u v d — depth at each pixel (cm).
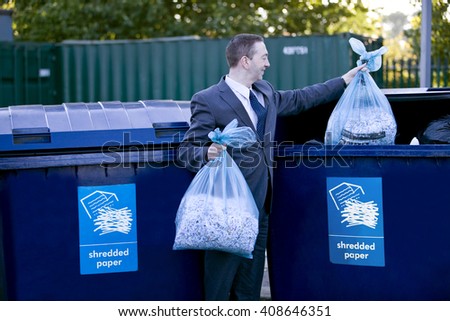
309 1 1778
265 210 417
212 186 392
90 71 1223
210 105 405
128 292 412
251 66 407
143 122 413
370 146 402
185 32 1753
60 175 401
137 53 1198
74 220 403
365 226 407
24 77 1224
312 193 419
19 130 396
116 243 408
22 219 399
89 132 402
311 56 1100
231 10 1750
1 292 408
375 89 424
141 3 1742
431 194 395
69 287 404
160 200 413
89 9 1736
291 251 429
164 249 415
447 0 1200
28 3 1766
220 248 392
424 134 431
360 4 1767
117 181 407
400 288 404
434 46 1218
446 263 396
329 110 476
